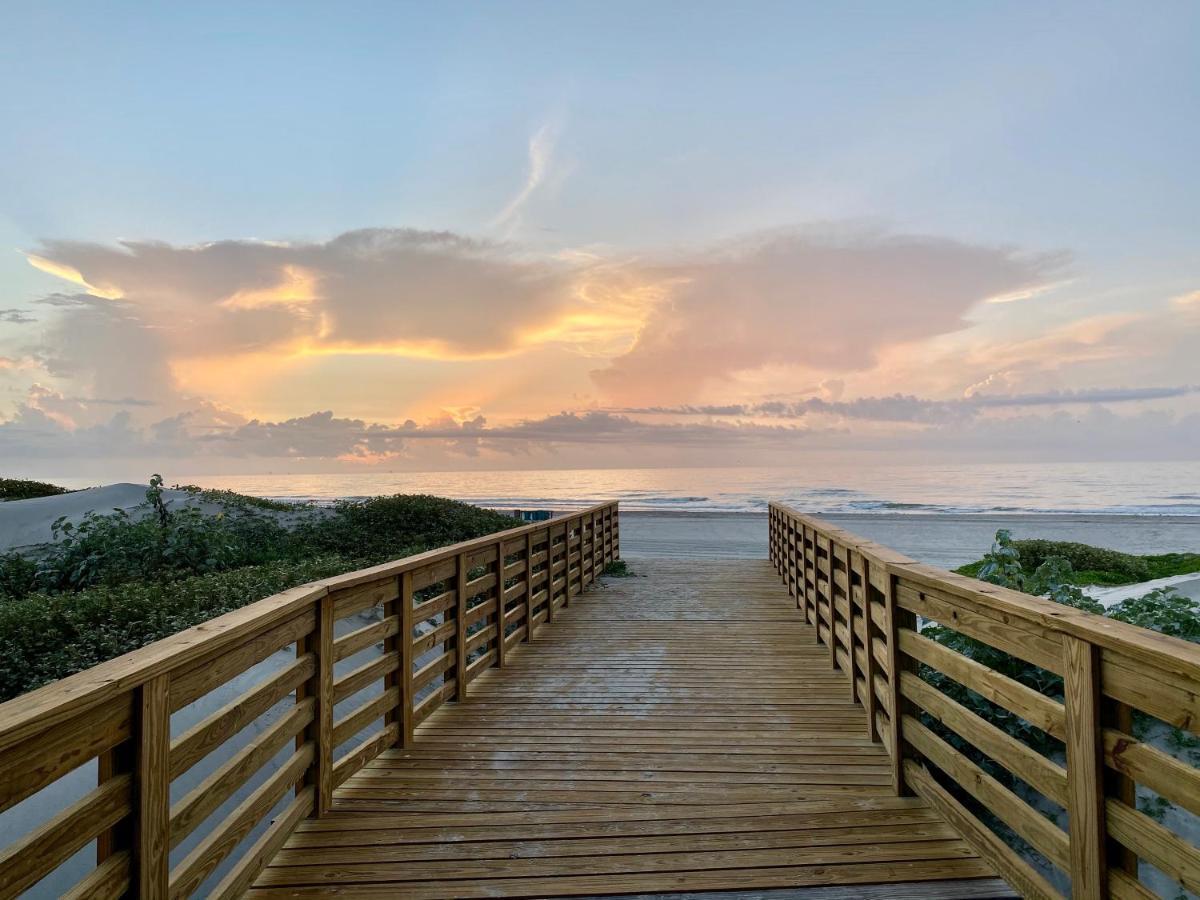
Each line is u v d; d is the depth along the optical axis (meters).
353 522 12.35
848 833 2.83
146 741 1.81
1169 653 1.55
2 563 8.38
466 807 3.07
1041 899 2.18
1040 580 4.77
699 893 2.44
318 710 2.95
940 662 2.82
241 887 2.39
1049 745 3.75
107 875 1.70
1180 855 1.55
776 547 11.05
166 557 8.54
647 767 3.50
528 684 4.95
